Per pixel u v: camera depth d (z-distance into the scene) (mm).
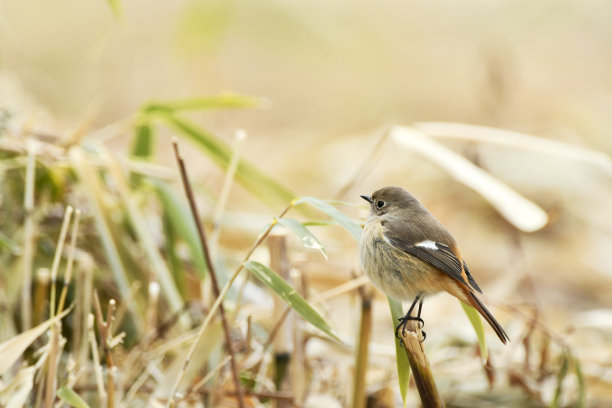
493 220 16078
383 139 9625
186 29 17016
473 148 13758
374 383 8781
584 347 10750
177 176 9695
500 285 12766
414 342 6168
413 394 9125
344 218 6168
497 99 16281
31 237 8281
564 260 14906
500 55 16688
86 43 20219
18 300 8258
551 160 17109
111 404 6668
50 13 20141
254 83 23000
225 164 10148
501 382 9305
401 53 24719
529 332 8664
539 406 8945
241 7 22828
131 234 9680
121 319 8156
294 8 23750
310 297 9250
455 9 26266
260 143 20141
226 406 7543
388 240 6980
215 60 18203
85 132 9938
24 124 9727
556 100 20906
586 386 9320
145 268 9258
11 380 7285
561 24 25594
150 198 10922
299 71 23578
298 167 18672
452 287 6750
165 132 20188
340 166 18453
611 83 22672
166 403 7121
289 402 7391
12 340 6387
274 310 7492
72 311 8469
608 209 16219
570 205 16281
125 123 10078
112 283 8953
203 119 20594
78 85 19422
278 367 7492
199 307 8930
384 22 25375
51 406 6523
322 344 9484
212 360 7816
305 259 8312
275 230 7484
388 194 7578
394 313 6609
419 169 17891
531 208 7594
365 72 24031
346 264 11789
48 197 9219
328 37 24109
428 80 23281
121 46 20266
